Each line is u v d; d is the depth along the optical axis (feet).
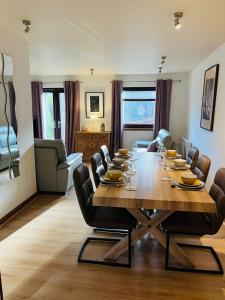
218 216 6.01
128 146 21.86
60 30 9.21
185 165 8.31
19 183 10.64
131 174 7.44
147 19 8.07
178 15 7.59
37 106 21.42
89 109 21.65
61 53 12.78
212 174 11.96
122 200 5.66
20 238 8.34
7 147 9.85
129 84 20.86
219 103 11.07
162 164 8.87
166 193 5.94
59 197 12.17
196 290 6.01
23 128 10.90
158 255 7.39
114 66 16.75
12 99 10.02
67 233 8.68
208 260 7.20
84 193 6.69
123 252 7.06
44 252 7.54
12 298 5.72
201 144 14.60
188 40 10.44
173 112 20.62
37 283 6.21
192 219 6.63
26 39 10.38
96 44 11.10
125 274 6.56
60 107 22.12
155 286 6.13
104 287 6.08
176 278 6.42
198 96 15.80
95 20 8.20
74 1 6.75
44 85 21.68
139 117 21.42
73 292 5.91
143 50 12.17
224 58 10.57
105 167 9.74
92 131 21.21
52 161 12.07
